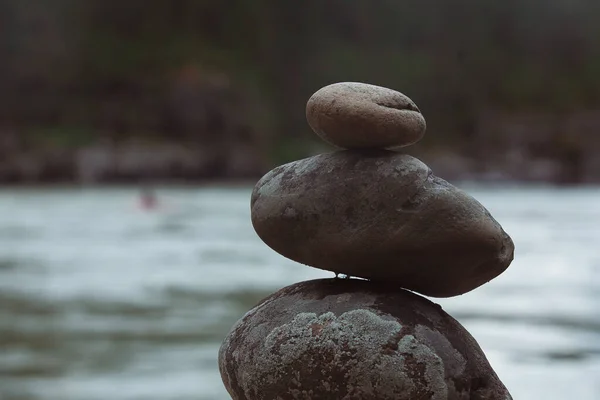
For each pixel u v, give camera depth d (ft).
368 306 13.96
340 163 14.33
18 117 228.02
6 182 203.62
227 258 69.56
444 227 13.82
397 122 13.96
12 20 236.22
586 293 50.11
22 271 61.52
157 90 238.48
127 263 66.28
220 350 14.96
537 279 56.49
